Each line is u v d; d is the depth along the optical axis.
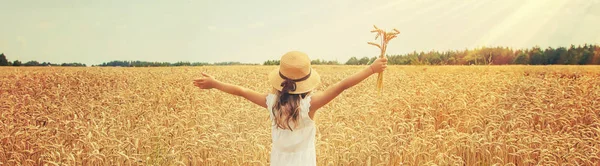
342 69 26.17
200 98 11.88
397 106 10.02
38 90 14.91
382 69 3.35
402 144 6.56
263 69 26.36
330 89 3.41
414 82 16.44
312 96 3.44
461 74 19.88
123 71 25.16
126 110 9.66
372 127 7.20
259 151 6.01
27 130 7.79
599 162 6.02
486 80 15.91
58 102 11.78
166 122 8.99
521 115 8.68
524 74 19.83
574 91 12.36
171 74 22.50
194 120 8.46
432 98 10.95
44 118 9.18
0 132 7.50
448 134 7.28
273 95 3.53
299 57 3.41
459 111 9.09
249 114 8.77
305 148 3.56
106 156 5.66
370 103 9.97
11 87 16.19
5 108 10.35
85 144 6.56
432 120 8.63
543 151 5.62
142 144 6.55
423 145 6.27
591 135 7.16
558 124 8.56
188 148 5.99
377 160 5.77
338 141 6.85
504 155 6.30
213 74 21.72
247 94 3.61
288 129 3.51
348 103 11.01
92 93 14.75
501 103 10.29
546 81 15.13
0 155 6.32
